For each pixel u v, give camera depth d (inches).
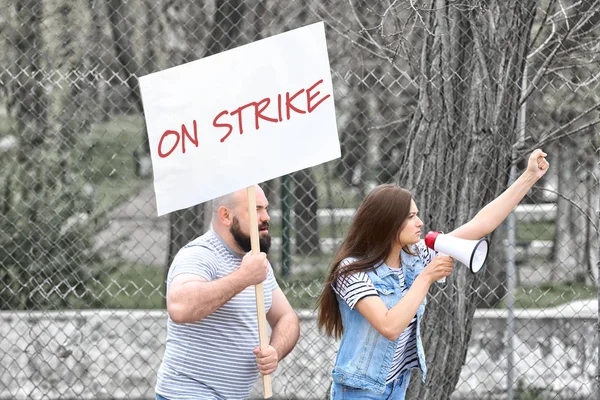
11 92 1159.0
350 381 626.8
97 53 1278.3
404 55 896.9
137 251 1573.6
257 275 600.7
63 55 1217.4
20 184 1236.5
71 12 1242.6
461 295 854.5
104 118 1328.7
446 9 828.0
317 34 634.8
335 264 629.9
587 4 887.7
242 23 1409.9
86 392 1109.7
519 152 871.1
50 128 1229.1
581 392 1087.6
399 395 651.5
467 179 838.5
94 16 1274.6
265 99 631.8
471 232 673.6
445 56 831.7
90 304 1087.6
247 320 631.8
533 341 1149.7
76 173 1309.1
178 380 626.8
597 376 815.1
